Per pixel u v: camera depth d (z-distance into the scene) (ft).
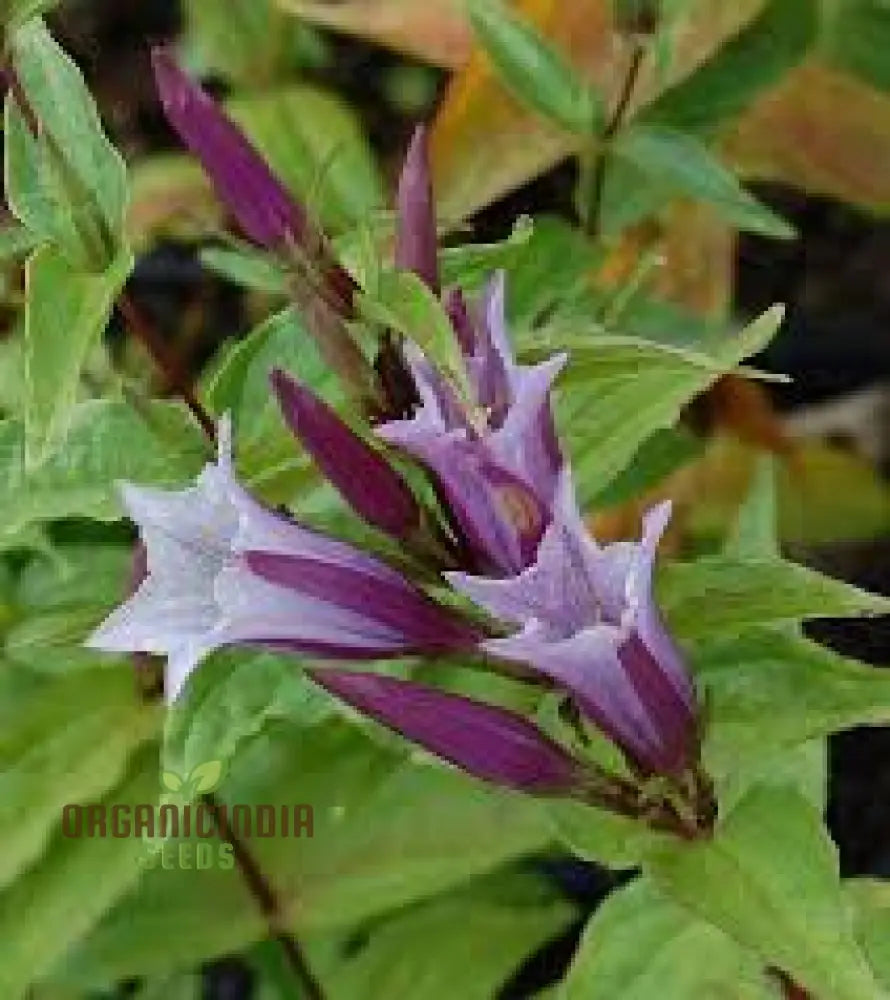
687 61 1.55
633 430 1.27
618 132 1.48
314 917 1.54
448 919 1.63
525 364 1.17
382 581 1.11
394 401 1.14
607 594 1.09
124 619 1.11
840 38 1.69
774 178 1.73
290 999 1.65
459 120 1.56
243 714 1.25
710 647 1.20
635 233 1.68
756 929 1.14
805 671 1.19
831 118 1.69
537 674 1.14
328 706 1.26
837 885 1.15
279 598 1.10
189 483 1.27
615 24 1.47
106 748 1.41
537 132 1.56
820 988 1.13
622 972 1.26
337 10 1.67
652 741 1.14
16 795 1.40
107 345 1.64
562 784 1.15
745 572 1.19
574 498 1.08
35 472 1.27
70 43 1.47
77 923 1.40
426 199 1.13
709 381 1.27
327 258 1.16
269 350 1.29
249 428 1.29
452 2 1.66
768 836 1.16
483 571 1.11
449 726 1.13
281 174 1.68
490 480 1.07
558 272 1.47
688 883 1.16
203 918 1.56
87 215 1.20
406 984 1.61
